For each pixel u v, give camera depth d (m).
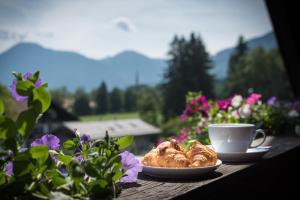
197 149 1.02
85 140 0.79
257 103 2.29
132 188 0.86
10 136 0.63
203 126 2.25
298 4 3.39
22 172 0.63
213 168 0.99
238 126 1.20
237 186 1.28
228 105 2.26
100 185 0.66
